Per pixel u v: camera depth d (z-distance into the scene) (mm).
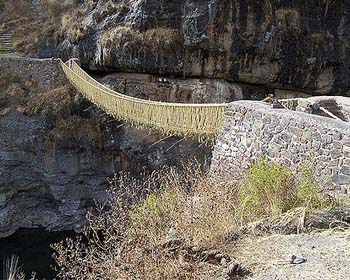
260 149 6992
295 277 3568
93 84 15023
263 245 4234
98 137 18609
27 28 23109
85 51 19812
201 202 4711
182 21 17875
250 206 5176
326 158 5832
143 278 3572
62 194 19188
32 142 18781
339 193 5559
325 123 5949
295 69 18094
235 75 18078
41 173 19203
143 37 18172
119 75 19438
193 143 16797
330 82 18734
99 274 3869
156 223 4496
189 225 4258
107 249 4500
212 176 7215
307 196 5129
